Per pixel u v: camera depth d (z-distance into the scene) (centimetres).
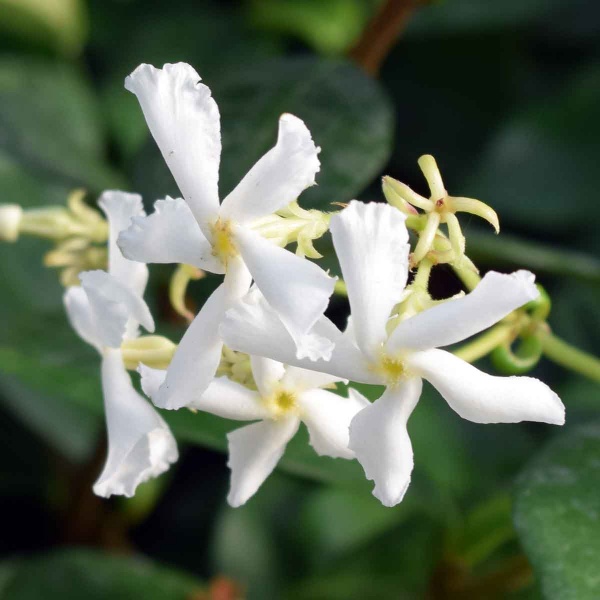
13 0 31
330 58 23
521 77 34
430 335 18
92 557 25
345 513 28
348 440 19
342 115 23
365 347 18
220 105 23
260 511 28
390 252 18
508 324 21
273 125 23
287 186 18
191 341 18
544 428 26
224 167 23
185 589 25
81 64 34
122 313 19
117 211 20
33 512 27
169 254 18
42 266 26
